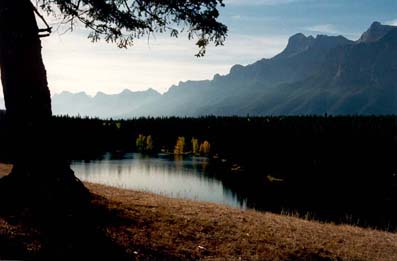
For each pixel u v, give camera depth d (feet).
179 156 332.19
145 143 384.47
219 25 34.24
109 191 41.98
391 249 34.22
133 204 33.91
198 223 31.68
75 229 24.97
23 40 28.58
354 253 31.40
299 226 37.52
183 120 442.50
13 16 28.30
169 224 30.04
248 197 159.33
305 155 270.87
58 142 29.86
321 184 202.49
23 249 21.40
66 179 29.50
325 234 35.91
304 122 341.21
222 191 171.12
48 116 29.48
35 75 28.91
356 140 272.31
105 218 27.86
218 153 341.62
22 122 28.43
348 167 243.19
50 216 25.84
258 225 34.86
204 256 25.58
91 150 334.44
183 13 34.27
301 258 28.17
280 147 283.59
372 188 192.75
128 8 35.12
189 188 172.55
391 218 121.60
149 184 174.91
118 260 22.63
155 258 23.72
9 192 27.53
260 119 399.65
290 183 203.10
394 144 263.29
